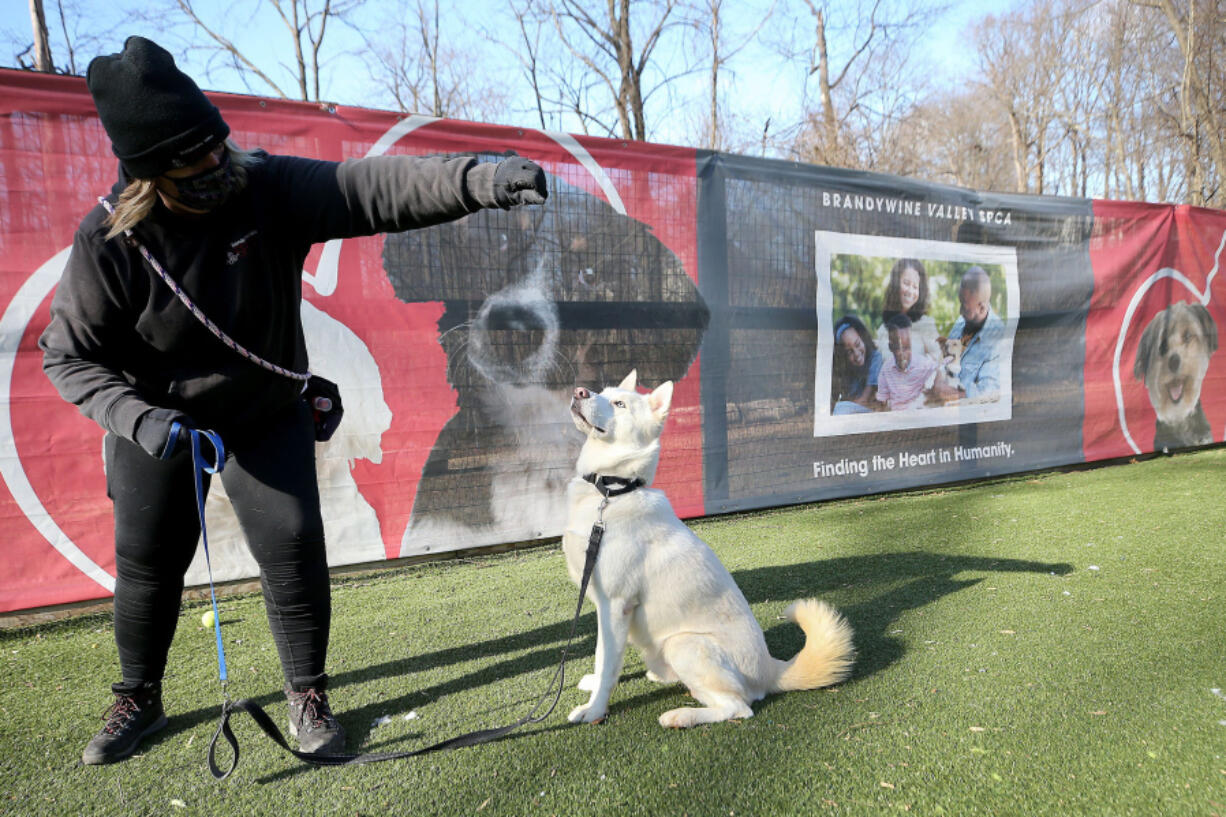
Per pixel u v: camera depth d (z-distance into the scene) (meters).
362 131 3.45
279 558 2.00
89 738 2.09
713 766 1.85
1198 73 12.96
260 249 1.80
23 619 3.04
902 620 2.88
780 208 4.68
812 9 14.30
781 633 2.87
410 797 1.75
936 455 5.43
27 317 2.93
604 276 4.13
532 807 1.69
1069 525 4.29
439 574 3.70
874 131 15.20
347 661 2.63
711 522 4.62
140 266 1.68
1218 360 6.79
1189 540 3.86
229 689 2.42
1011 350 5.72
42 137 2.92
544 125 14.51
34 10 5.98
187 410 1.85
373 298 3.54
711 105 13.68
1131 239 6.20
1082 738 1.91
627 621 2.25
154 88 1.48
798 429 4.84
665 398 2.46
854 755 1.87
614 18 13.25
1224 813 1.57
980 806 1.63
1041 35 21.12
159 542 1.96
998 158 24.16
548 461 4.04
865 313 5.04
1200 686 2.19
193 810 1.73
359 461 3.56
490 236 3.80
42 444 2.99
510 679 2.47
